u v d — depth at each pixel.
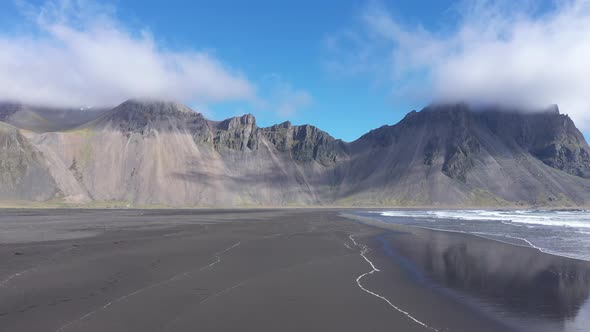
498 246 33.75
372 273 21.94
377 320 13.87
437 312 14.90
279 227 52.34
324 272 21.97
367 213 115.75
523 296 17.30
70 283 18.12
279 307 15.20
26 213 84.50
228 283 18.89
